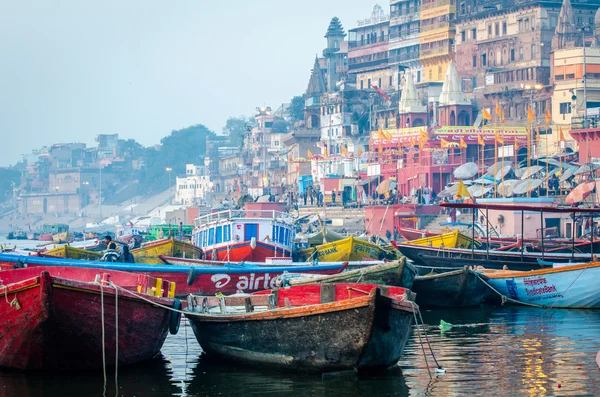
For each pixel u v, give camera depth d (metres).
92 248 76.44
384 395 23.19
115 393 23.66
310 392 23.59
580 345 30.16
